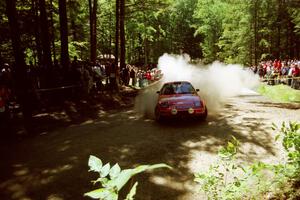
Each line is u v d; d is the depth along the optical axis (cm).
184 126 1077
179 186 598
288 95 1725
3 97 1191
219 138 900
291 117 1134
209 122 1122
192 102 1116
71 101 1673
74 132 1068
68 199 574
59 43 2777
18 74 1455
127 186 608
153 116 1295
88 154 817
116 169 150
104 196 140
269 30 4656
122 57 2692
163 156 772
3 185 651
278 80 2464
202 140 890
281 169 358
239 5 4947
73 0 2703
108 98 1819
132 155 792
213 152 780
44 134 1058
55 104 1591
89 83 1881
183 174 653
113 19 4481
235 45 5153
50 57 1750
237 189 337
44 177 680
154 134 988
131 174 142
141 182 624
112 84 2194
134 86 2762
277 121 1074
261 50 4922
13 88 1438
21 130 1117
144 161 745
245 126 1027
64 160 779
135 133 1014
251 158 716
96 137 985
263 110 1322
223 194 339
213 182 345
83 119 1291
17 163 778
